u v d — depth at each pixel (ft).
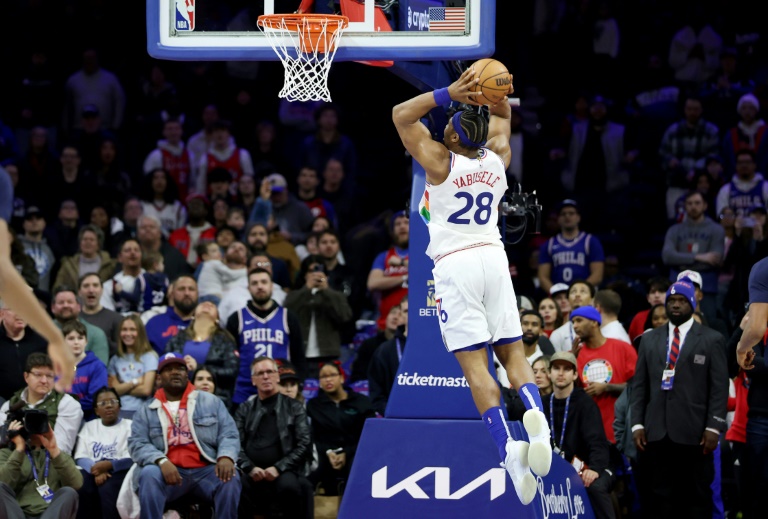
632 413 54.60
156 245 74.43
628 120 103.04
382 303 71.46
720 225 76.84
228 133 91.25
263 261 70.18
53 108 101.19
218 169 86.43
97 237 75.51
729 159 93.15
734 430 53.52
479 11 40.73
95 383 59.26
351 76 110.63
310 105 100.68
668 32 110.01
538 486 44.37
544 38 109.50
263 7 43.83
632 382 55.21
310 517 56.18
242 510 56.24
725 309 70.23
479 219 37.47
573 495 48.96
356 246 79.30
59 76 104.22
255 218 80.23
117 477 55.42
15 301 22.27
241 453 56.49
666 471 53.93
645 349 54.65
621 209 95.30
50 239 80.23
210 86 104.42
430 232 37.93
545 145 102.12
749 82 105.09
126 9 107.24
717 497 56.70
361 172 105.09
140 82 102.17
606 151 95.76
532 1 109.91
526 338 57.82
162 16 42.01
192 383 58.29
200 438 54.49
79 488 51.57
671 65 106.32
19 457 49.98
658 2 111.04
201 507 55.21
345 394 60.18
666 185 95.50
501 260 37.63
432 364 43.52
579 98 97.09
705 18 106.52
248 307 63.82
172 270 74.64
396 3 42.70
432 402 43.45
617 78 108.47
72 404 55.62
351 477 43.01
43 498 50.75
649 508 54.54
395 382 43.65
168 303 68.90
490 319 37.37
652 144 102.06
